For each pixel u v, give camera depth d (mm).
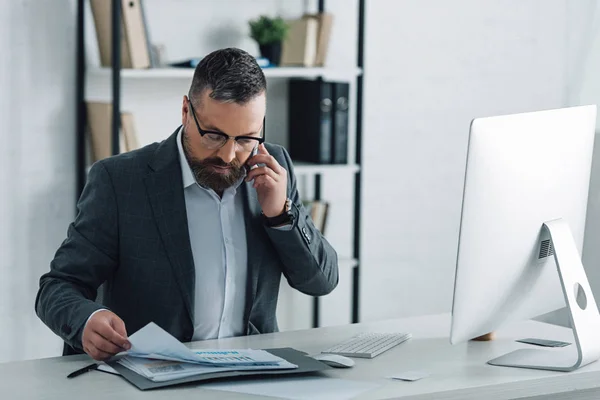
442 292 4598
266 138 4094
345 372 1945
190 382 1826
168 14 3834
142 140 3859
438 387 1831
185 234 2213
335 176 4281
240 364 1904
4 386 1811
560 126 2105
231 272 2299
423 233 4508
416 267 4516
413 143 4422
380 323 2482
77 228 2215
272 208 2229
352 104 4273
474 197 1907
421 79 4398
